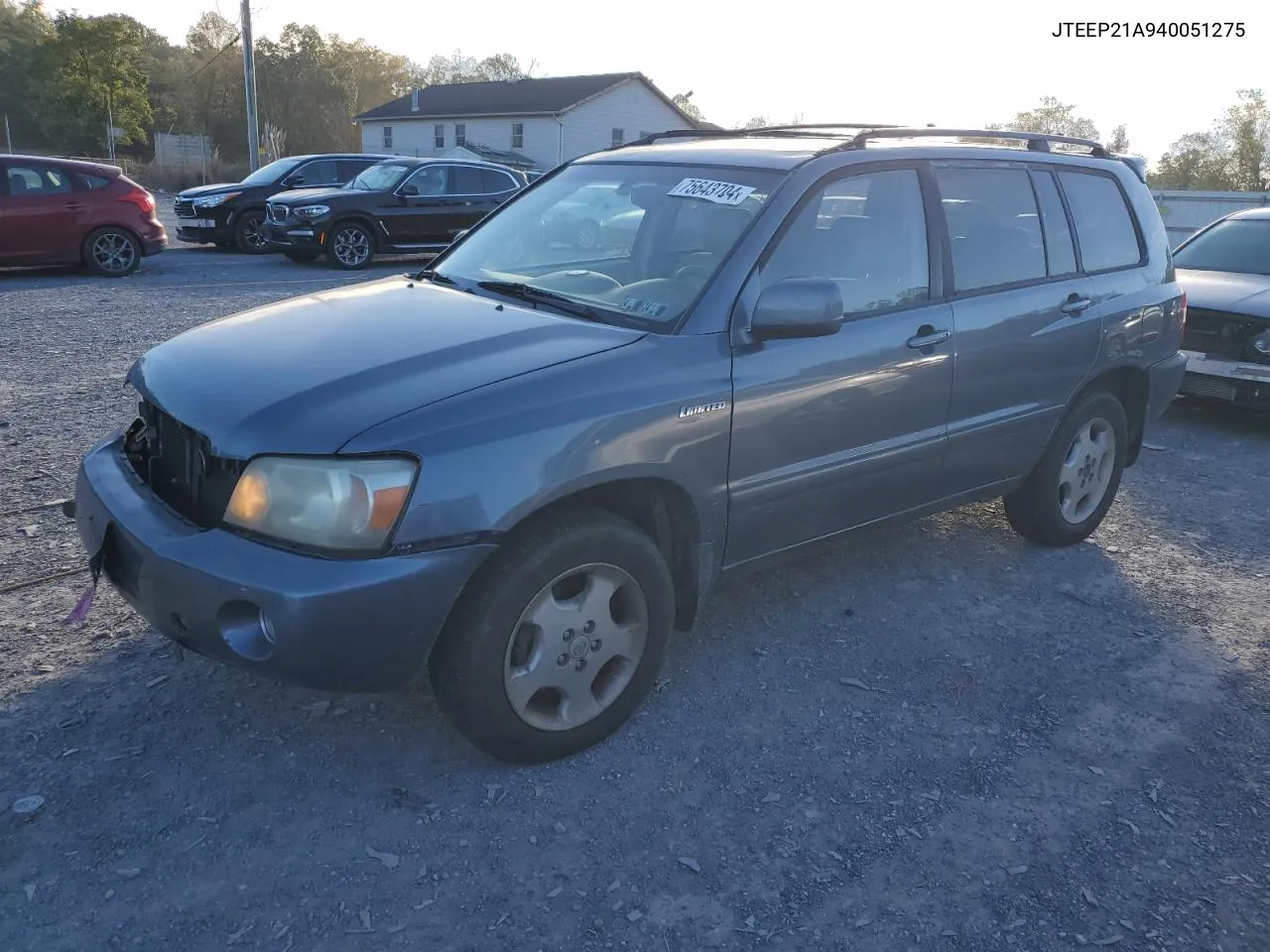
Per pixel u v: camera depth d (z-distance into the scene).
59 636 3.71
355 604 2.58
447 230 16.41
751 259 3.41
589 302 3.51
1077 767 3.22
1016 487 4.62
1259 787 3.15
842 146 3.83
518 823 2.85
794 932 2.51
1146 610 4.35
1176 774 3.20
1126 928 2.57
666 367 3.14
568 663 3.05
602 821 2.88
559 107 44.53
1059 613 4.29
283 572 2.58
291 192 16.34
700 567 3.38
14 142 63.53
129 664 3.54
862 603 4.30
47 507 4.88
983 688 3.67
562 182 4.35
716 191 3.69
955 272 4.07
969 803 3.02
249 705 3.33
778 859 2.76
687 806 2.96
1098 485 5.00
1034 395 4.40
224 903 2.52
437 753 3.14
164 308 11.06
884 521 4.02
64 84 57.78
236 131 67.44
